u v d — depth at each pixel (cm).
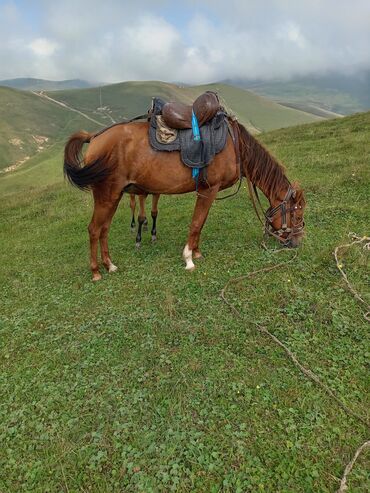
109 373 403
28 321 518
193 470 295
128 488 288
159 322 473
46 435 338
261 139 1809
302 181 992
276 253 612
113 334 464
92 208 1148
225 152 546
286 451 301
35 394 385
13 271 716
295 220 602
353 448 300
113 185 551
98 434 332
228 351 413
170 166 535
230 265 592
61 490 293
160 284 563
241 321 458
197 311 487
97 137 544
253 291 515
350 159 1121
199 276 570
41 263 738
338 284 507
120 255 693
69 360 429
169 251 680
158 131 524
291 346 412
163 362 407
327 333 427
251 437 316
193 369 390
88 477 299
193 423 334
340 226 693
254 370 384
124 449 317
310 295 492
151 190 567
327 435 311
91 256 602
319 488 274
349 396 345
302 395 350
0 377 416
